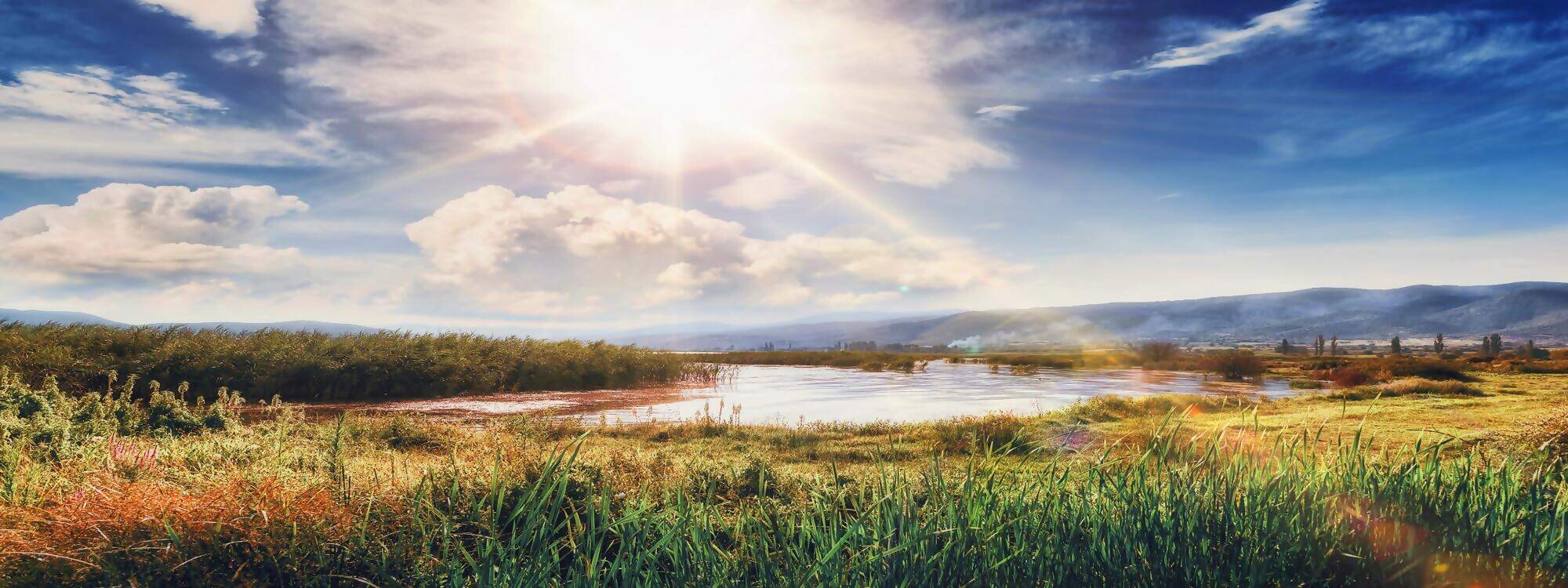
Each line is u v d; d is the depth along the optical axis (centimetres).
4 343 1944
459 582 300
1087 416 1727
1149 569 293
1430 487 334
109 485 400
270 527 343
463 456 611
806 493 503
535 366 2809
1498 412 1588
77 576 320
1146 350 5625
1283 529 300
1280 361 6306
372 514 377
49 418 820
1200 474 347
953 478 383
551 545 309
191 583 318
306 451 691
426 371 2445
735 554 320
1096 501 335
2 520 353
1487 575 281
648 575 295
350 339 2669
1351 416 1509
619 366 2997
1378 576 285
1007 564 293
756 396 2644
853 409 2233
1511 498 331
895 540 308
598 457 603
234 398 1552
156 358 2091
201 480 434
